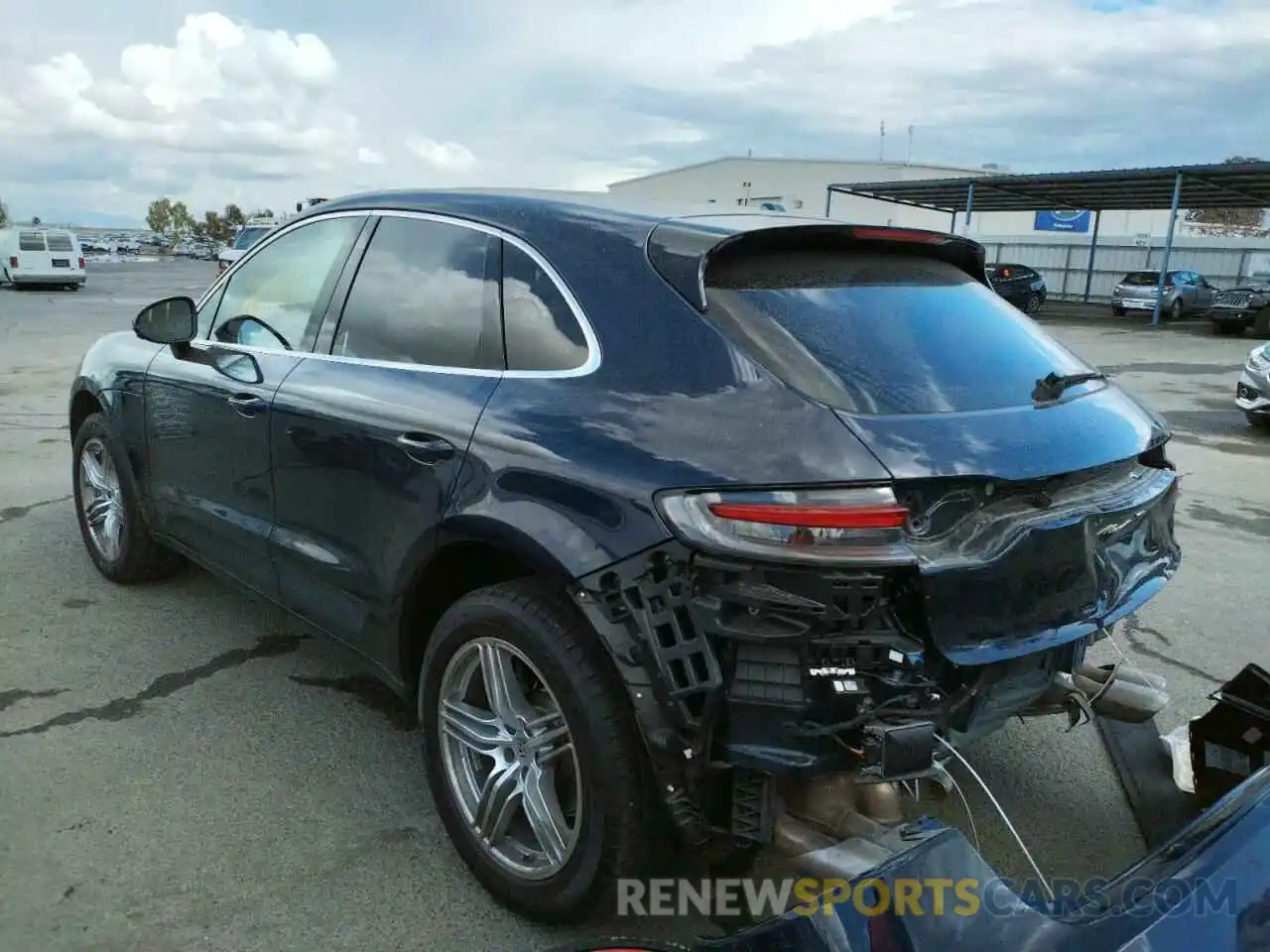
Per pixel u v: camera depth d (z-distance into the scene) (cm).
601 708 225
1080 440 239
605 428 231
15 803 300
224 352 373
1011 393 246
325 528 313
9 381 1184
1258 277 3534
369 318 316
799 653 203
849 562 199
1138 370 1619
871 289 261
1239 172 2523
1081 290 4066
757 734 206
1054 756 349
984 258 303
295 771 324
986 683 220
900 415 220
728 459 210
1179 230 5622
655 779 220
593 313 250
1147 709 279
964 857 180
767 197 5803
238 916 255
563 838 241
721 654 207
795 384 220
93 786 311
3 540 545
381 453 283
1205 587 530
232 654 409
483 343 275
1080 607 233
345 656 323
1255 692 278
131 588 476
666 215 262
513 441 245
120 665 396
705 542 204
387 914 258
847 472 203
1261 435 1007
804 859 208
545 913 247
